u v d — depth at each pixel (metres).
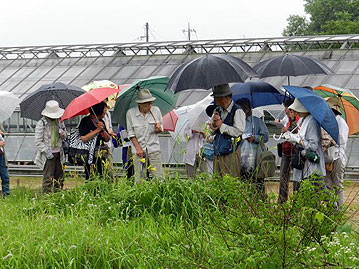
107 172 11.25
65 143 13.26
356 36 27.45
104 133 12.18
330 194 7.38
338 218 7.11
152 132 12.03
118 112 12.70
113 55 29.45
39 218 9.45
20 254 7.43
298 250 6.30
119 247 7.86
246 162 10.95
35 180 20.47
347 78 23.64
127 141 13.19
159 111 12.20
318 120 9.66
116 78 27.67
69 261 7.36
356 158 20.09
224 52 27.78
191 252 6.64
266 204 6.96
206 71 10.34
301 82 23.75
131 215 9.80
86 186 10.88
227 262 6.25
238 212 7.02
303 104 9.74
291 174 14.62
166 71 27.36
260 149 11.22
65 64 29.70
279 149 11.20
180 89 10.42
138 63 28.44
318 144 9.97
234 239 6.67
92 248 7.76
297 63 11.64
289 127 11.43
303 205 7.04
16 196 12.79
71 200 10.59
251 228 6.62
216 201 9.55
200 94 24.73
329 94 11.94
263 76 11.69
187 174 13.55
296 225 6.69
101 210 9.73
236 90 12.18
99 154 11.47
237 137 10.50
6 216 9.97
